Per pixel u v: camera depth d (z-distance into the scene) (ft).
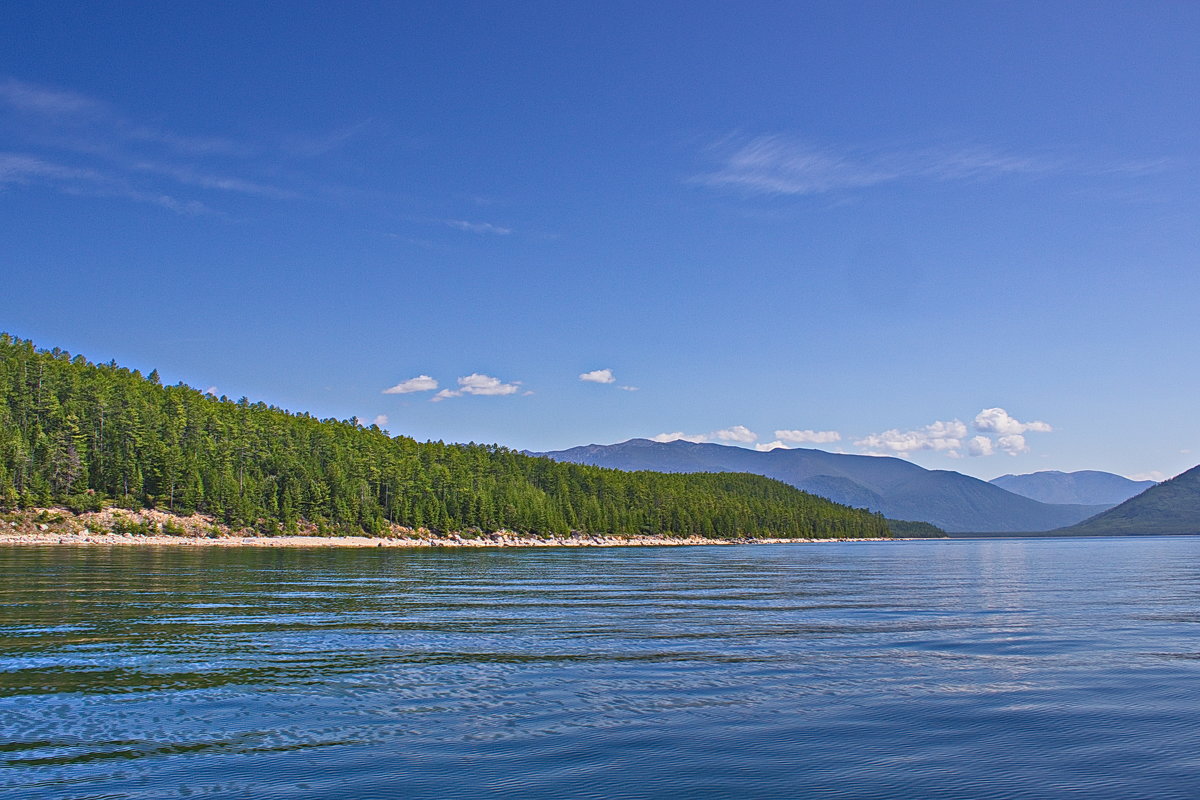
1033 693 94.53
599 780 63.41
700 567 393.09
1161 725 80.53
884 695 92.79
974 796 60.85
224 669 104.68
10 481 541.75
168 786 61.72
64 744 72.08
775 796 60.39
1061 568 425.69
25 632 131.03
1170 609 191.52
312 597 196.54
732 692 93.66
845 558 574.97
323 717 81.51
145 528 565.12
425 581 258.98
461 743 72.95
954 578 321.73
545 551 639.35
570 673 103.96
